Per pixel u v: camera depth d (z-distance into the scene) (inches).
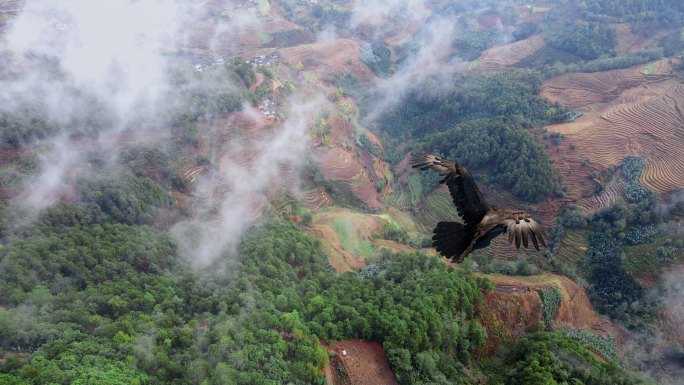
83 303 2477.9
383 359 2436.0
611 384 2346.2
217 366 2044.8
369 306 2581.2
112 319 2471.7
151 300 2566.4
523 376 2401.6
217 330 2288.4
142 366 2085.4
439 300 2593.5
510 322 2933.1
